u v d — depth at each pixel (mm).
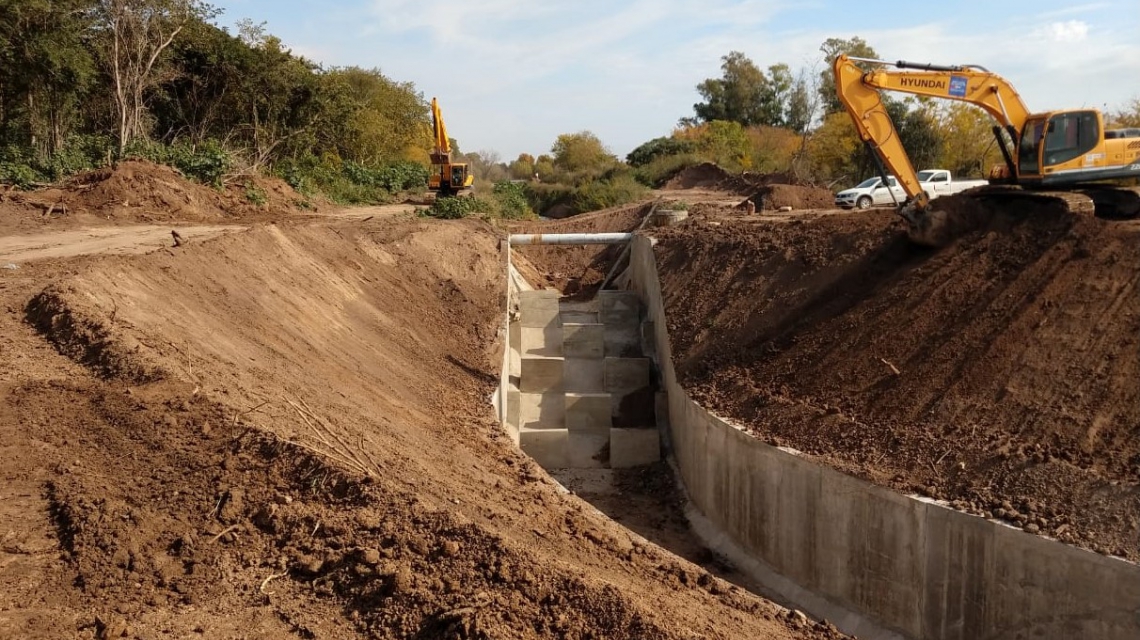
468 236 27828
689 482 17781
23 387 8312
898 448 12859
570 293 32469
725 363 18266
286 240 18250
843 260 18766
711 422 16016
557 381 22422
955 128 47000
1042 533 10242
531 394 22219
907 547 11617
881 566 12031
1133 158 17000
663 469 19312
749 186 48656
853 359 15531
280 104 38031
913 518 11492
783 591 13633
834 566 12805
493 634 5855
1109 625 9578
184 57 34000
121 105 28000
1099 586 9633
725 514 15680
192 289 12742
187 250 14047
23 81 25094
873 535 12102
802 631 7949
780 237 21734
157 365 8977
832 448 13531
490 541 6891
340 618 6145
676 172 57656
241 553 6703
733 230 23969
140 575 6293
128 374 8812
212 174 26969
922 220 17000
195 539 6738
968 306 14969
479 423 14242
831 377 15469
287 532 6969
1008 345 13641
